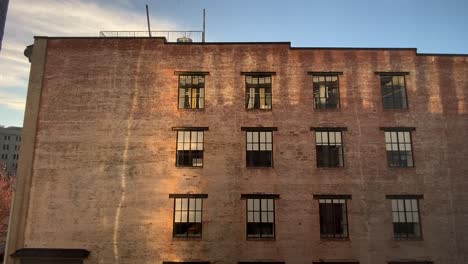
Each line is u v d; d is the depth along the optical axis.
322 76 22.88
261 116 22.02
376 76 22.83
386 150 21.88
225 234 20.36
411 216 21.06
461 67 23.23
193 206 20.84
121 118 21.88
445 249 20.55
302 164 21.39
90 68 22.56
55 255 19.61
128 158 21.33
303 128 21.91
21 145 21.38
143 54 22.77
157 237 20.30
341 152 21.80
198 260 20.02
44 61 22.59
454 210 21.09
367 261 20.20
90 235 20.30
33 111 21.84
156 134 21.66
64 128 21.72
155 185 20.97
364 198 21.02
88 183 20.98
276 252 20.19
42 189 20.89
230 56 22.83
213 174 21.14
